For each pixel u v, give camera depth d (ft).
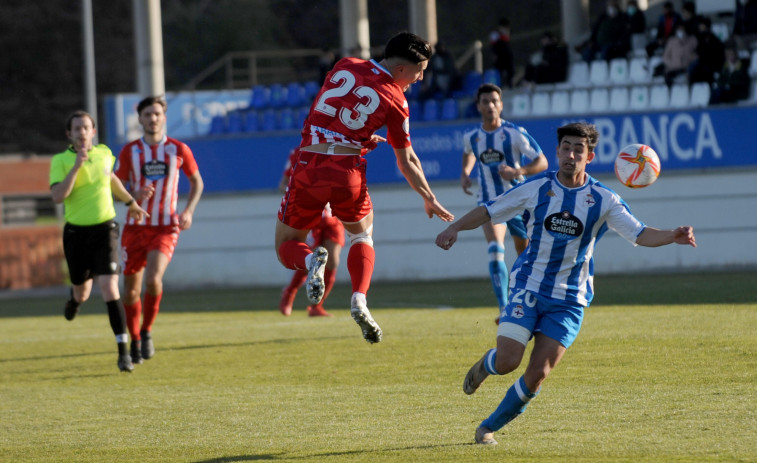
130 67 474.49
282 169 184.85
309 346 88.79
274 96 217.15
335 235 104.27
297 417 57.93
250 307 139.54
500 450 47.21
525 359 74.18
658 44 189.26
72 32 474.90
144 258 84.64
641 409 54.65
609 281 147.23
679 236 46.09
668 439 47.70
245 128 204.64
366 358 79.15
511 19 448.24
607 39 190.80
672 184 162.81
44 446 53.21
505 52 199.00
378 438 51.26
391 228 178.70
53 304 172.04
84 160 77.97
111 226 80.79
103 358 89.30
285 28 486.38
